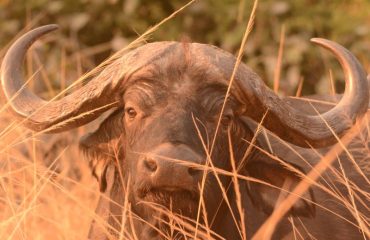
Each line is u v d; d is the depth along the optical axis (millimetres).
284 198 16359
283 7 30109
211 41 30828
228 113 15062
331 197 18016
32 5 30906
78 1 31094
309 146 15922
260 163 16344
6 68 16188
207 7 30875
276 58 29375
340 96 20312
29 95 16172
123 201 16031
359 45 30750
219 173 15250
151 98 14703
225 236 16344
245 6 30422
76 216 20000
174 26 30906
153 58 14930
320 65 29922
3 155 18062
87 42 31438
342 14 31500
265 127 15805
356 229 17844
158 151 13828
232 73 14984
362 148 18672
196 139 14406
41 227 19391
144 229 15242
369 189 18453
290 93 29109
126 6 30594
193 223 15008
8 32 30641
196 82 14797
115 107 15508
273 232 17047
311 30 30219
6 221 16734
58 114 15750
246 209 16891
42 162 22125
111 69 15344
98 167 16328
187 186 13844
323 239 17438
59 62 28953
